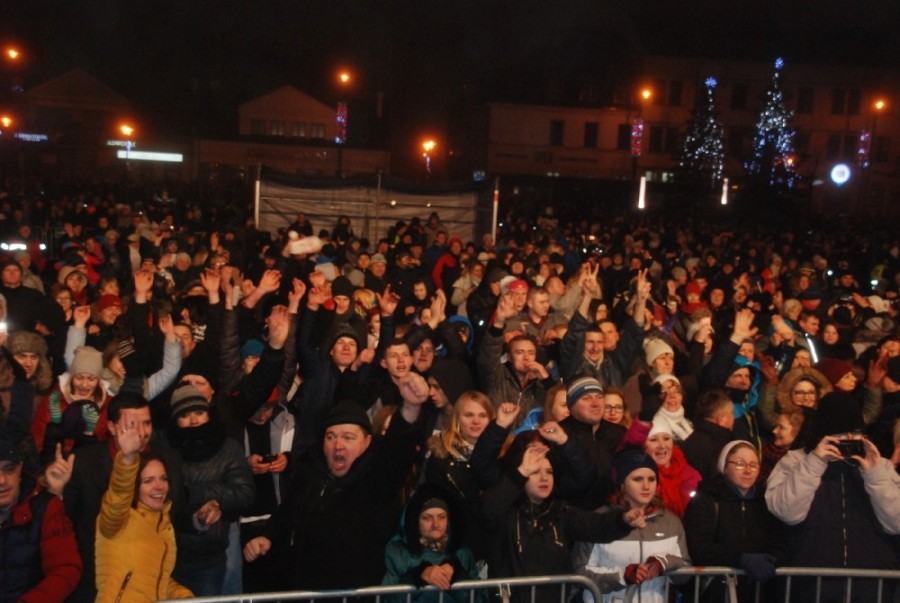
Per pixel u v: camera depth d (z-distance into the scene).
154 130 64.50
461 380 6.94
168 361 6.43
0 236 20.59
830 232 36.78
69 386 6.47
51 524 4.64
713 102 54.72
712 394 6.58
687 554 5.19
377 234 23.30
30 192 35.38
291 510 5.27
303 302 9.27
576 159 64.44
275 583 5.47
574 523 5.05
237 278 10.99
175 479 5.10
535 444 5.03
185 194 42.00
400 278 15.31
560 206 43.22
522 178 58.31
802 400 7.14
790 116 51.34
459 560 4.88
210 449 5.36
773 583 5.32
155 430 5.64
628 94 65.25
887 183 66.12
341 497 5.19
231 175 63.22
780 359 9.58
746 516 5.32
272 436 6.79
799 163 51.91
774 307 13.28
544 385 7.39
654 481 5.07
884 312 12.12
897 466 6.10
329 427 5.19
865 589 5.06
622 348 8.05
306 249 8.44
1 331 6.23
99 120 67.94
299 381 7.70
